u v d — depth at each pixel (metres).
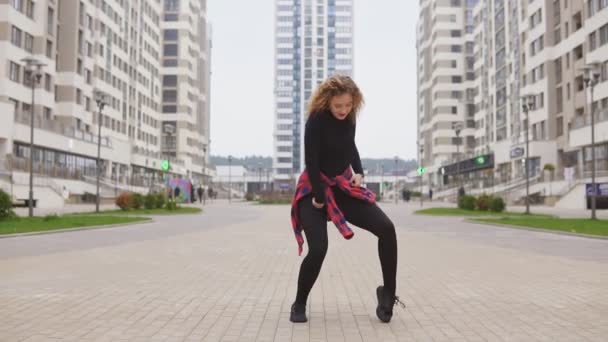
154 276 7.68
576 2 49.78
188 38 101.81
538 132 57.34
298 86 160.12
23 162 39.16
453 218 26.83
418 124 122.56
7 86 45.28
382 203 63.81
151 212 31.23
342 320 4.91
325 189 4.57
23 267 8.59
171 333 4.42
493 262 9.49
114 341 4.16
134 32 82.00
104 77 68.56
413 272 8.22
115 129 73.25
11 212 19.47
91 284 6.94
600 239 14.62
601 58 44.53
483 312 5.27
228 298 6.00
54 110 55.75
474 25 88.19
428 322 4.82
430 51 108.44
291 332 4.45
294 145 159.12
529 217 25.44
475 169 75.00
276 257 10.17
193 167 106.19
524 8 63.22
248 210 37.81
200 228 18.75
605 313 5.21
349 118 4.69
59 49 57.69
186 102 101.06
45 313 5.18
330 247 12.32
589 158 46.53
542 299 5.97
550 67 54.72
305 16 160.62
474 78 90.31
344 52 160.75
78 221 20.00
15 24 46.62
